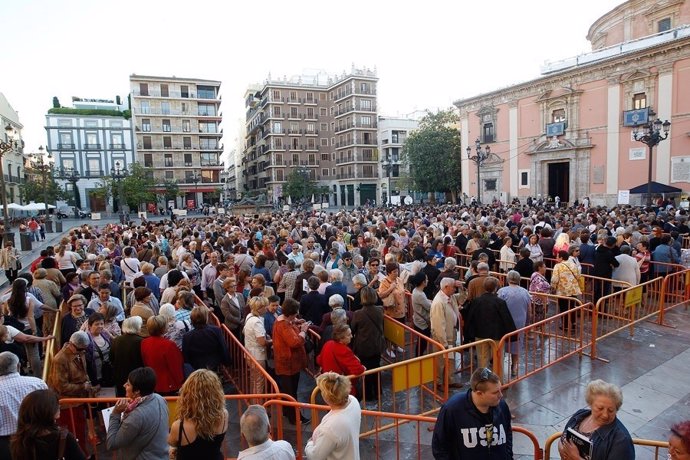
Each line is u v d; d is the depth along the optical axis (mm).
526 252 9414
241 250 10828
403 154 53750
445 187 49531
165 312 6031
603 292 8922
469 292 7223
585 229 11547
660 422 5406
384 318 6980
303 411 5852
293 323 5824
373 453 5016
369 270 8969
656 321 8820
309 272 8141
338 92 71938
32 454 2840
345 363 5086
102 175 62156
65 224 39469
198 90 68312
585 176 33781
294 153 73312
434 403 6020
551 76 35281
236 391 6551
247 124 92125
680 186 28109
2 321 5836
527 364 6801
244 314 7508
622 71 30891
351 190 70438
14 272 13523
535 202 33969
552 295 7805
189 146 67125
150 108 65125
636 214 18703
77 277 8578
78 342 4766
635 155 30531
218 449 3252
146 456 3482
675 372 6660
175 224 21500
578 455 3117
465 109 44219
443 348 5742
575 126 34312
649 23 34594
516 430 3900
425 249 10727
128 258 10141
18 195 51094
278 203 60469
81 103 70875
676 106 28109
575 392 6160
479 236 11461
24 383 3969
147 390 3605
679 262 10680
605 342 7871
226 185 139500
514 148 39469
